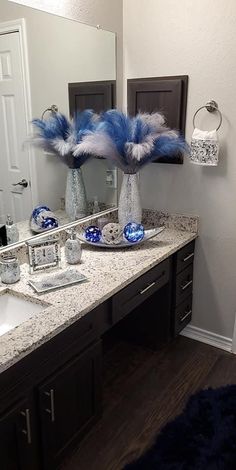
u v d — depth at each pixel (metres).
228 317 2.47
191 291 2.54
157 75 2.28
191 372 2.30
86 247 2.14
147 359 2.43
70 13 1.97
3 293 1.64
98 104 2.23
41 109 1.92
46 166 2.00
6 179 1.80
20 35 1.74
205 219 2.36
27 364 1.31
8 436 1.29
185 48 2.14
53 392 1.45
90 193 2.33
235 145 2.13
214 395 2.08
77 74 2.07
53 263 1.85
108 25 2.21
